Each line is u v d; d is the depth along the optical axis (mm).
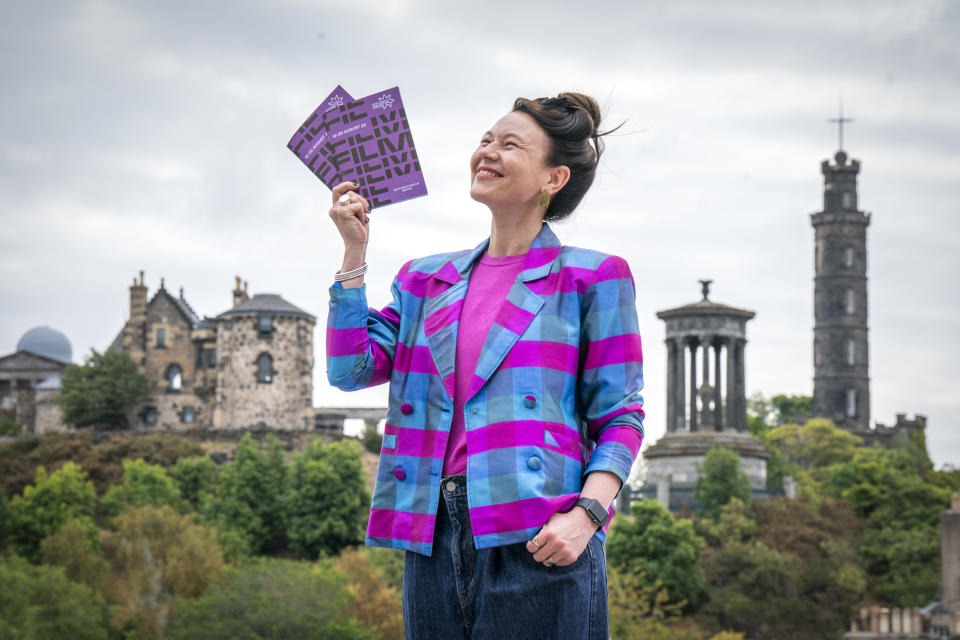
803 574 88312
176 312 143125
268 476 103000
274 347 135250
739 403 135250
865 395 183625
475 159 5469
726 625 86188
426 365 5277
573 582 4926
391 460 5242
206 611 61750
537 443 4941
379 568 74188
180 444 124250
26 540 86875
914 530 99625
